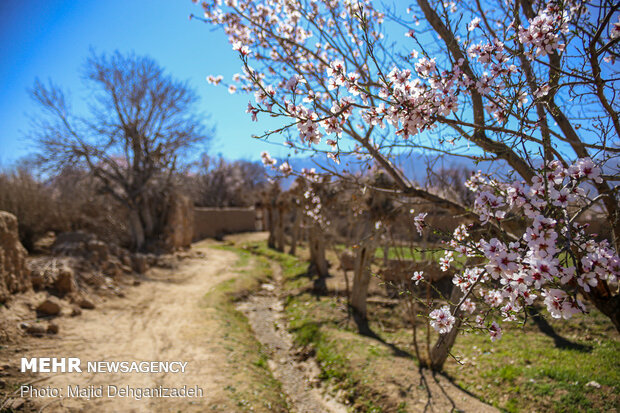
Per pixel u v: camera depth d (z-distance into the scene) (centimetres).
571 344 888
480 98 396
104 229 2403
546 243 225
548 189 265
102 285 1287
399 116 275
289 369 941
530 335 973
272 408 702
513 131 289
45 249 1666
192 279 1748
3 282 895
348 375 836
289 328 1209
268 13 632
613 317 315
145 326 1045
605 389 662
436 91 287
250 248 2978
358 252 1199
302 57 612
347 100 296
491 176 373
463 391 741
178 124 2503
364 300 1207
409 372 809
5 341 762
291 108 280
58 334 866
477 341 983
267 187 3045
